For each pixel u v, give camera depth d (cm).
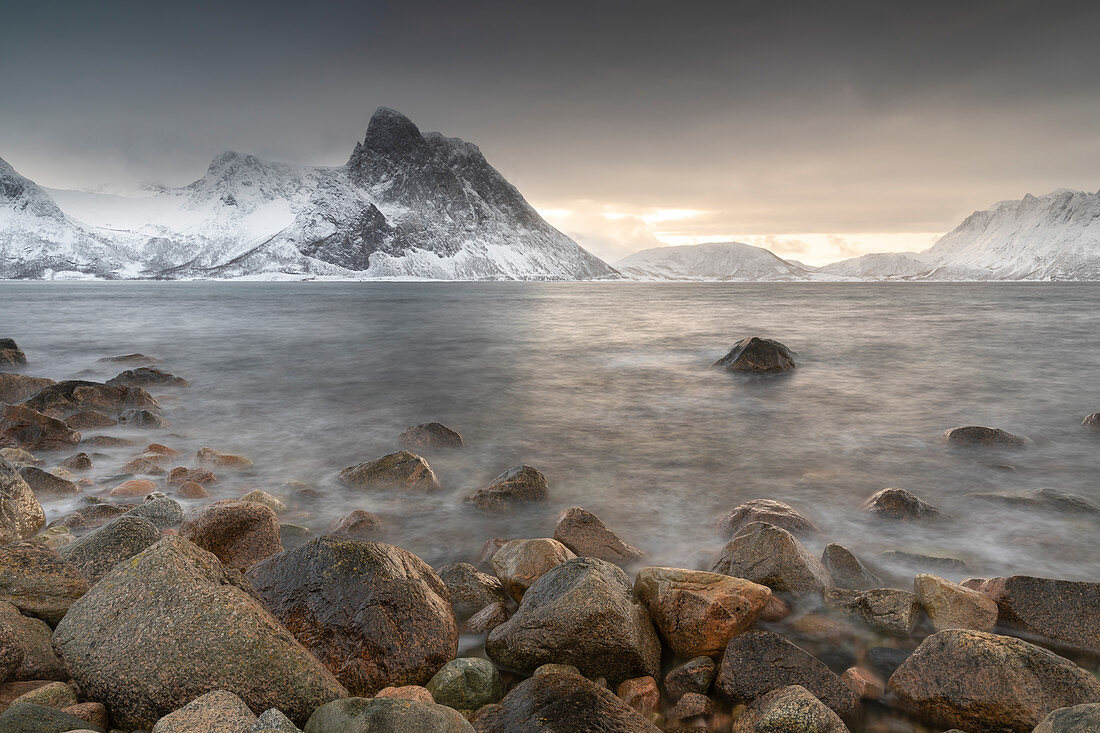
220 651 430
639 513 964
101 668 439
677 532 886
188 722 380
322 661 500
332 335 3778
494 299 9625
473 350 3056
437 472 1177
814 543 812
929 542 843
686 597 567
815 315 5503
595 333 3897
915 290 14900
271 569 565
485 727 435
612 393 1973
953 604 604
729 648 531
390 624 517
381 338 3609
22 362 2475
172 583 464
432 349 3092
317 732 402
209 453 1188
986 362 2570
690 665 531
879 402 1820
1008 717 456
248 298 9038
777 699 459
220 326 4369
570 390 2023
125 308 6384
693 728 481
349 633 511
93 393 1571
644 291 14800
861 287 19150
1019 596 609
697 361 2648
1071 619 582
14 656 458
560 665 495
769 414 1672
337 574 541
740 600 564
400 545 843
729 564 689
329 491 1044
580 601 538
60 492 971
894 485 1091
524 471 1009
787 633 604
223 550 688
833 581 705
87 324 4441
